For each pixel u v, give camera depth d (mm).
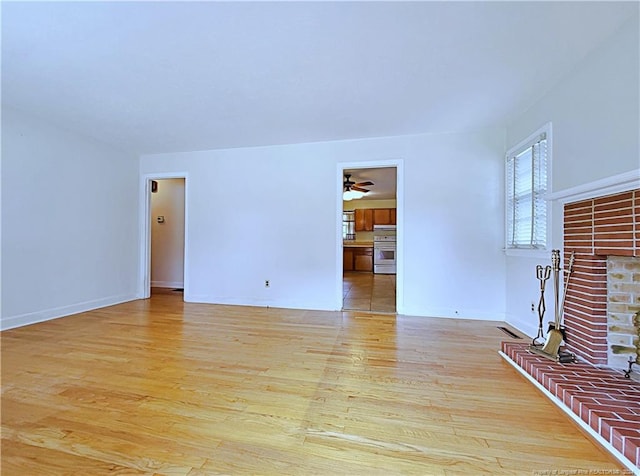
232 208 4395
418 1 1617
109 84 2541
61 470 1239
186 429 1511
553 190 2557
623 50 1838
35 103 2926
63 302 3660
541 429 1518
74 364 2271
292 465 1281
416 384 1987
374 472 1245
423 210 3756
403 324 3389
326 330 3164
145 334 3004
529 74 2357
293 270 4188
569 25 1808
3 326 3096
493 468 1265
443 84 2531
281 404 1743
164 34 1888
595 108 2072
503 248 3535
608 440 1364
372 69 2301
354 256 8891
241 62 2211
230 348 2629
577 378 1849
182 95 2742
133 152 4590
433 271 3730
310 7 1659
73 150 3746
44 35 1887
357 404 1747
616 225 1896
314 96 2758
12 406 1700
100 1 1602
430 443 1416
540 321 2494
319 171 4098
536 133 2838
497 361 2367
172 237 5848
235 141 4051
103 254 4172
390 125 3459
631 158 1791
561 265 2453
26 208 3262
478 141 3609
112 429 1504
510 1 1619
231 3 1626
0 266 3061
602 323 2061
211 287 4469
